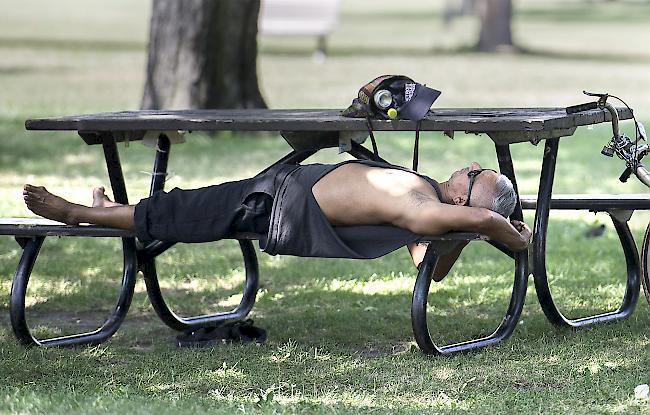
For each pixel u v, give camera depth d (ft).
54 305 46.24
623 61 175.42
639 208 40.98
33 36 203.82
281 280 50.31
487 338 38.60
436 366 36.22
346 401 32.81
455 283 49.06
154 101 94.94
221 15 93.71
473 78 147.23
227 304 46.73
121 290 41.09
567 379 34.78
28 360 37.32
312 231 35.76
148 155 87.81
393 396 33.42
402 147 94.32
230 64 94.32
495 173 36.60
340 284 49.26
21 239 38.75
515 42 208.85
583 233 60.08
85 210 37.99
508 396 32.99
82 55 172.35
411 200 35.17
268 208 36.60
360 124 36.52
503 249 39.40
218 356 37.91
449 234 35.32
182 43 93.81
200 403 32.17
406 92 36.45
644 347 38.42
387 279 50.14
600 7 332.80
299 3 172.35
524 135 36.83
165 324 41.83
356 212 35.76
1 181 74.69
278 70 153.79
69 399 31.89
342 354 38.37
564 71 158.10
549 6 337.93
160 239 37.24
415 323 36.65
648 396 32.81
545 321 41.96
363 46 197.67
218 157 86.43
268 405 31.71
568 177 78.69
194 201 37.06
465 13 290.97
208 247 57.36
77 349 39.24
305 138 39.86
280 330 41.50
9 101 117.39
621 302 45.27
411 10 311.68
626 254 42.68
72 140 94.43
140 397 32.81
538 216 39.22
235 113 41.55
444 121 35.99
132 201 67.36
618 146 38.27
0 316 44.50
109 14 272.10
